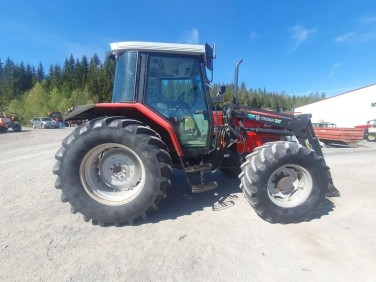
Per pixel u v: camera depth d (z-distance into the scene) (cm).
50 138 1606
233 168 441
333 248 253
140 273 214
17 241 263
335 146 1213
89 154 303
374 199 392
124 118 315
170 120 358
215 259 233
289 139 418
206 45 362
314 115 3691
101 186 316
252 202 306
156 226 297
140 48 349
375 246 257
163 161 304
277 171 317
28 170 593
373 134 1836
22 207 351
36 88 5531
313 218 322
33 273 214
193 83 367
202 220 313
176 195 401
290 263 229
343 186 464
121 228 294
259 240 267
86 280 206
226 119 389
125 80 358
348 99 3231
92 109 345
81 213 298
